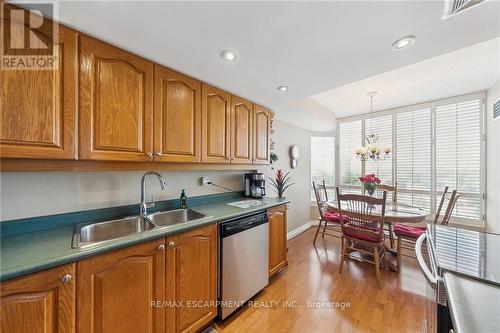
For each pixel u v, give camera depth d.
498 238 1.24
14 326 0.83
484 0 0.90
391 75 2.55
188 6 0.97
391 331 1.59
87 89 1.17
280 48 1.33
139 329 1.20
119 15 1.02
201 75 1.71
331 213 3.45
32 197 1.27
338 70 1.63
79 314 0.99
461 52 2.03
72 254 0.96
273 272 2.27
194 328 1.49
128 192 1.70
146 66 1.43
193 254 1.49
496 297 0.71
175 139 1.61
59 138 1.08
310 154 4.30
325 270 2.54
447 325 0.80
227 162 2.05
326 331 1.60
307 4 0.96
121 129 1.31
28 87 1.00
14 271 0.82
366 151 3.44
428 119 3.52
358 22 1.08
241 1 0.94
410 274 2.44
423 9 0.99
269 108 2.65
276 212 2.35
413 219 2.33
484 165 3.03
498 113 2.64
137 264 1.19
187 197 2.12
